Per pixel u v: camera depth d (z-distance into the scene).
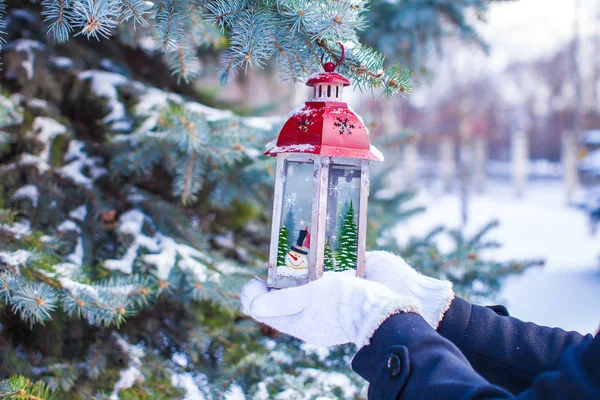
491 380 0.93
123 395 1.63
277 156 1.07
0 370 1.53
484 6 2.74
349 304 0.89
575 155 11.74
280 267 1.04
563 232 8.32
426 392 0.69
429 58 2.96
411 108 16.75
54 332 1.74
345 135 1.02
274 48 1.14
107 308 1.34
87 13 0.92
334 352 1.86
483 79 18.08
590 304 4.19
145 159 1.86
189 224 2.01
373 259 1.08
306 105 1.07
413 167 12.56
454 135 15.40
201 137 1.66
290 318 0.93
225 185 2.04
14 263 1.38
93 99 2.14
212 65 2.77
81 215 1.87
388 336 0.79
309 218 1.05
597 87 16.16
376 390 0.75
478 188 14.35
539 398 0.63
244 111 2.96
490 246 2.42
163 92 2.23
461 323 0.95
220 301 1.64
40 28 2.12
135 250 1.78
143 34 1.96
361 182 1.05
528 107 21.03
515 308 4.06
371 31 2.59
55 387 1.51
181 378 1.77
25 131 1.92
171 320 1.99
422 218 9.11
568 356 0.63
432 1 2.67
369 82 1.15
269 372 1.71
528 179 18.28
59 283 1.38
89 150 2.10
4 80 2.07
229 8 1.08
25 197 1.81
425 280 1.01
